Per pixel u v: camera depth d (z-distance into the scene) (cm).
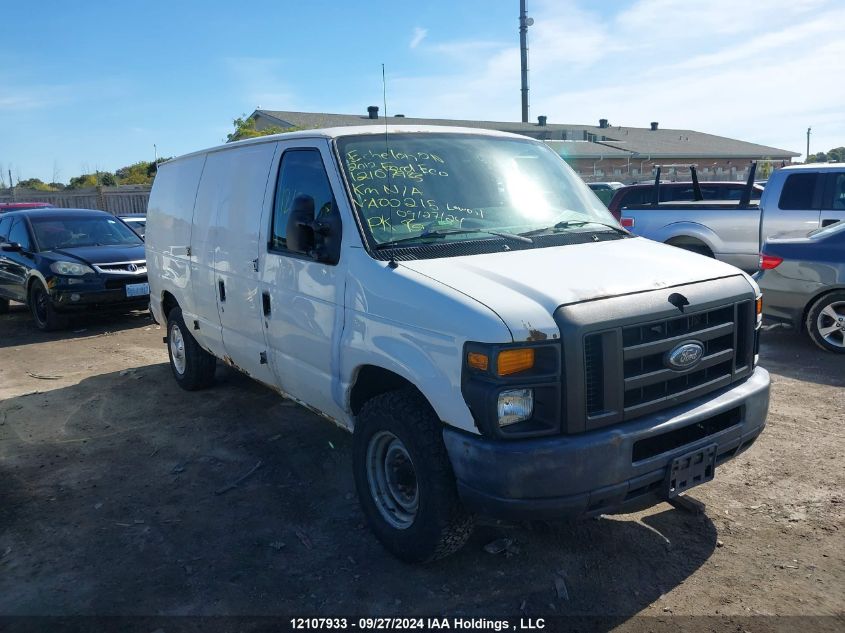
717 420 340
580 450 285
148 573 357
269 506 425
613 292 307
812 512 392
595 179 3469
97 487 461
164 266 627
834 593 321
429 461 318
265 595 335
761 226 955
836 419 527
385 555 366
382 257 348
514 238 370
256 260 454
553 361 287
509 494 285
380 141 407
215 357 633
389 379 368
